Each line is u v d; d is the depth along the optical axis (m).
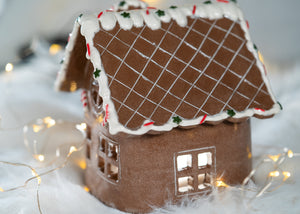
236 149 0.54
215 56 0.52
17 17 1.07
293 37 1.03
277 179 0.58
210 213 0.50
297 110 0.74
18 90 0.84
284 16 1.04
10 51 1.06
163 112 0.49
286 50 1.01
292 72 0.90
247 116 0.50
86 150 0.59
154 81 0.49
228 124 0.52
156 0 0.99
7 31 1.06
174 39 0.51
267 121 0.74
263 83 0.52
